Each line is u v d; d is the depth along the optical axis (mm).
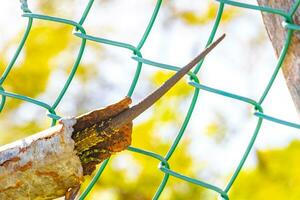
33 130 7234
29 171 3396
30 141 3412
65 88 3881
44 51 7738
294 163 6621
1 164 3432
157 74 7480
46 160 3373
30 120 7289
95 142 3342
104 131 3324
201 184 3516
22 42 4016
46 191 3406
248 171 6590
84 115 3348
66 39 7840
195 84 3521
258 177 6574
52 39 7793
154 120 6996
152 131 6965
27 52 7727
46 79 7652
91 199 6855
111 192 6863
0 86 4047
